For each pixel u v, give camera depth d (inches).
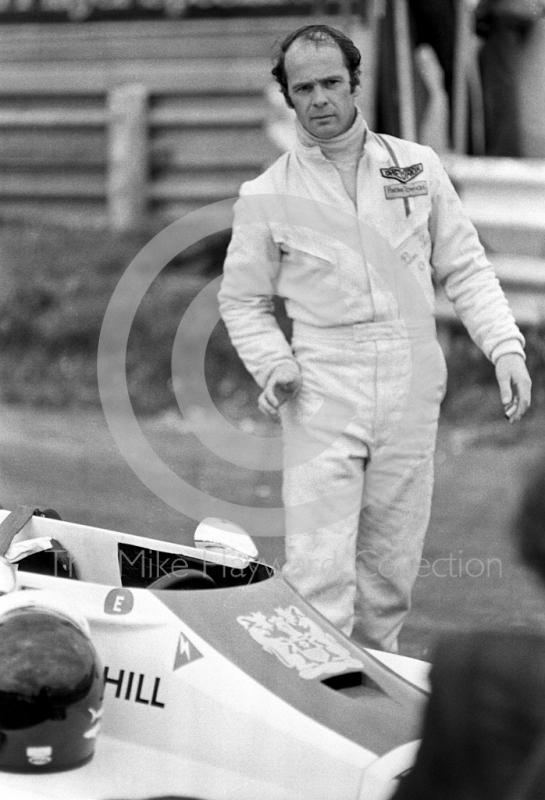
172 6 785.6
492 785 122.3
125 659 192.9
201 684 187.9
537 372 569.3
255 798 177.2
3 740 178.1
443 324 604.1
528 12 571.8
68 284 722.2
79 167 816.3
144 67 796.6
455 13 556.7
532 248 581.0
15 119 822.5
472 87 588.1
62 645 179.3
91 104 810.8
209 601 201.0
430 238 261.7
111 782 180.4
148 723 188.7
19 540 234.7
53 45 813.9
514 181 570.6
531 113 584.4
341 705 188.2
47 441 564.4
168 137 794.2
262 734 181.9
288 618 206.1
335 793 174.4
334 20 723.4
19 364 687.1
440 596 343.0
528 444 530.6
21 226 797.2
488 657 125.5
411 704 193.2
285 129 673.0
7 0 820.0
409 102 550.3
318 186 254.1
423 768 126.3
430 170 258.1
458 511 426.6
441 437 548.7
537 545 121.3
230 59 776.9
